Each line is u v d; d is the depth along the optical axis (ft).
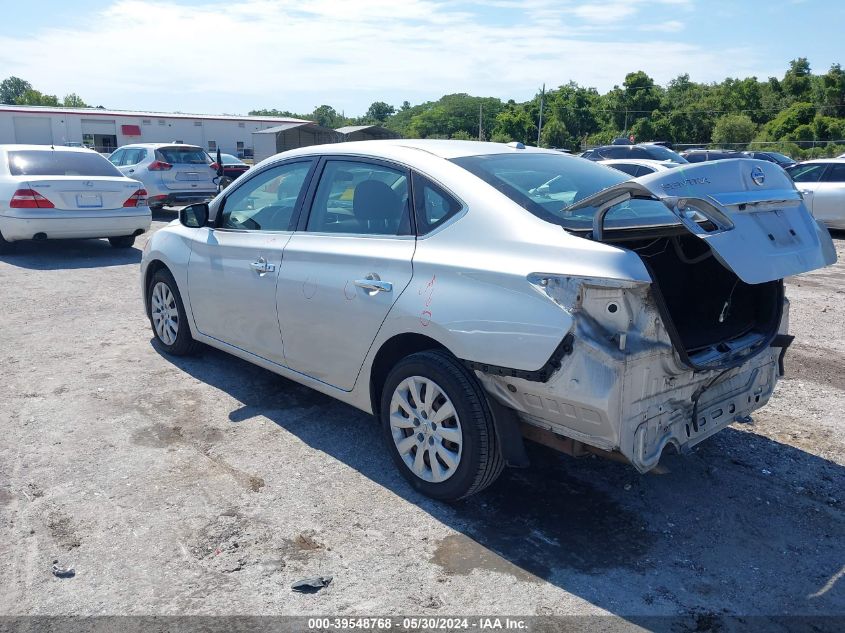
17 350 19.53
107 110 142.61
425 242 11.76
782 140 200.85
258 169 15.88
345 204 13.46
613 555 10.65
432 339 11.62
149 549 10.53
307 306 13.48
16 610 9.21
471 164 12.42
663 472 10.47
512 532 11.18
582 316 9.65
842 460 13.82
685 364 10.06
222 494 12.10
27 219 31.94
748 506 12.10
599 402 9.55
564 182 12.65
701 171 10.05
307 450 13.82
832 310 26.07
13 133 125.90
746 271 9.43
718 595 9.80
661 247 12.35
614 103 261.65
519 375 10.11
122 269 31.42
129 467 12.94
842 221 45.50
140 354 19.30
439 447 11.62
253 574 10.03
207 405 15.89
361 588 9.80
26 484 12.27
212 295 16.30
